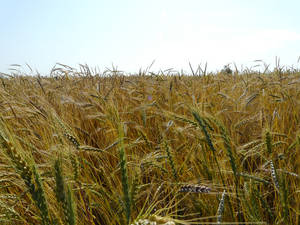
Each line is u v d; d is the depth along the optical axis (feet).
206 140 6.90
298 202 6.97
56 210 5.91
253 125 11.48
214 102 13.30
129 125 12.21
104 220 7.43
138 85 18.35
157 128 10.91
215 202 6.70
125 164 5.21
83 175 8.07
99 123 12.82
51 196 6.57
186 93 14.56
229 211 6.31
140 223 4.89
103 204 7.20
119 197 6.25
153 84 18.63
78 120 12.71
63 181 4.59
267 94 14.74
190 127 8.64
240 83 18.22
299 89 14.46
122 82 18.72
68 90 15.65
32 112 10.05
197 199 6.49
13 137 5.31
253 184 6.95
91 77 19.53
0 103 11.56
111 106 8.23
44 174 6.48
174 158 8.29
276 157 8.45
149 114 13.50
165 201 7.75
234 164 6.41
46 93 14.79
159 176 8.56
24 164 4.49
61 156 5.44
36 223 7.04
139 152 10.37
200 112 7.42
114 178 7.83
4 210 6.25
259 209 7.05
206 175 7.18
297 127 10.46
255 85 18.06
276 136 10.36
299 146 7.90
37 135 9.16
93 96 13.26
